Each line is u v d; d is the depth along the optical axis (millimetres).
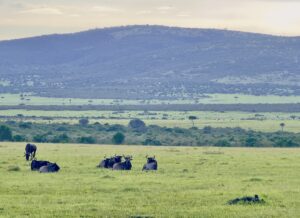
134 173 109250
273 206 72625
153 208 70812
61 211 68625
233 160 142750
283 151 192750
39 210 69000
